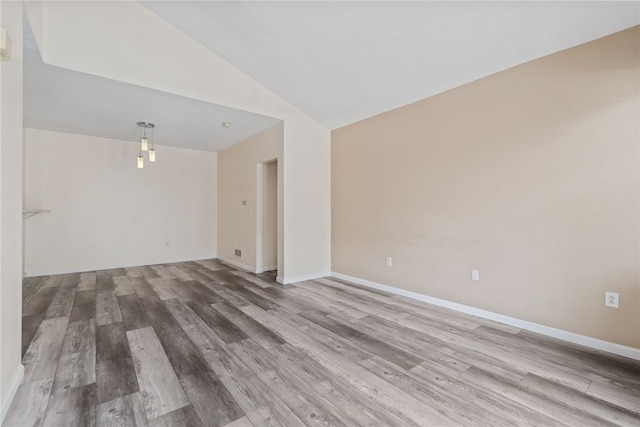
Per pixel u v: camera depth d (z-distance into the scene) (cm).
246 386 182
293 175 441
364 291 396
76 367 202
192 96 344
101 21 288
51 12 264
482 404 166
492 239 289
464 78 301
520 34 236
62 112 391
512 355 221
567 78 242
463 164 311
